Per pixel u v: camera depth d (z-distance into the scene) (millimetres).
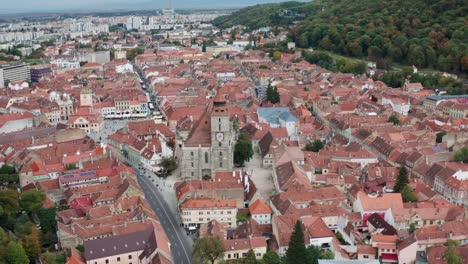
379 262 196125
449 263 197625
